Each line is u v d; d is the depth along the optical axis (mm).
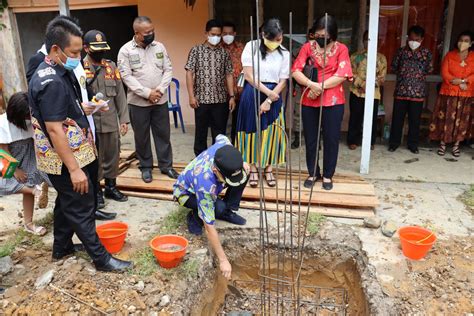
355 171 4895
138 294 2873
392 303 2773
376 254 3277
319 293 3414
